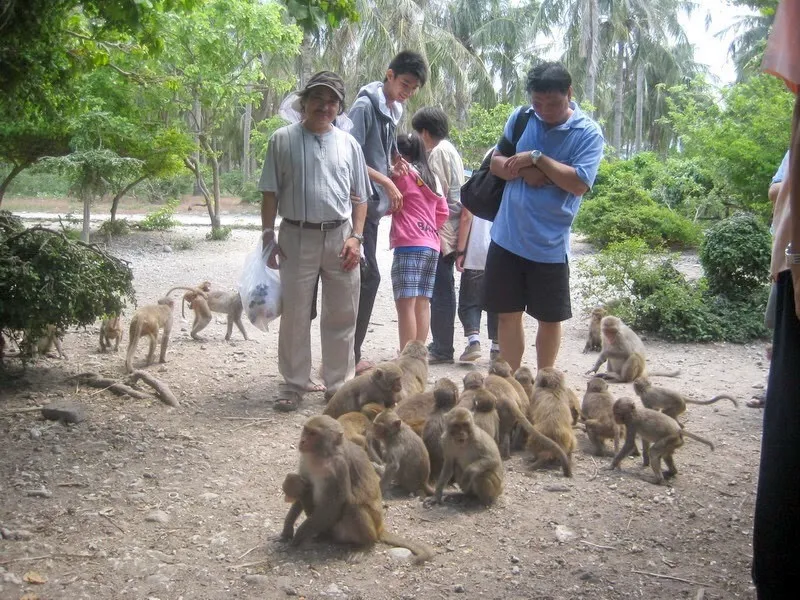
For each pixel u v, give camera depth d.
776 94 11.98
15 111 5.32
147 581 2.76
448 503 3.49
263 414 4.56
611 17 30.67
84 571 2.80
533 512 3.44
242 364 5.71
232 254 13.44
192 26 12.99
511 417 4.00
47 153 13.37
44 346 5.18
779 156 11.24
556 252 4.37
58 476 3.57
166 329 5.60
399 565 2.92
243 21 13.92
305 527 2.99
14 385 4.80
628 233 14.05
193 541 3.05
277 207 4.66
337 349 4.78
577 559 3.04
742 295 7.61
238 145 37.31
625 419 3.90
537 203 4.33
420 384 4.58
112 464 3.73
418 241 5.31
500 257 4.47
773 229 2.45
